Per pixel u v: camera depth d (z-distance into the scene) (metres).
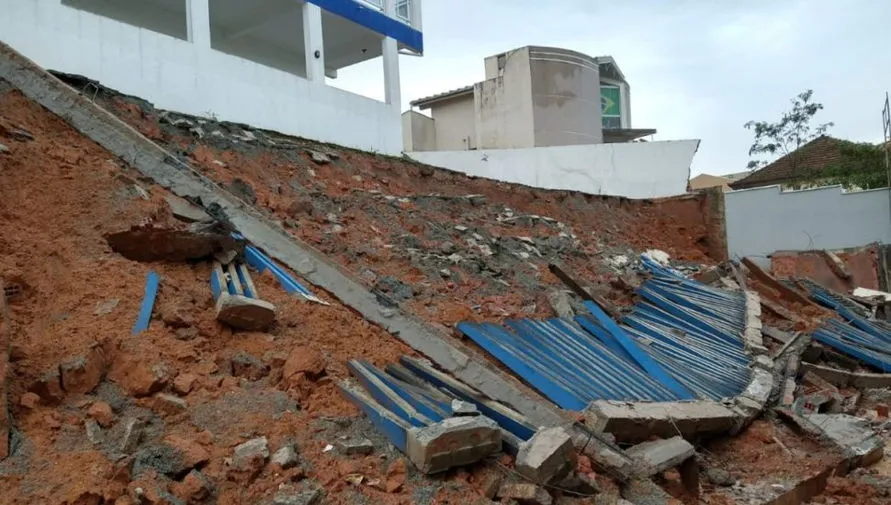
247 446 3.96
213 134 10.29
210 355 4.88
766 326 12.11
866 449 7.34
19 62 7.51
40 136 6.89
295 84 12.93
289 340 5.44
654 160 20.25
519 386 6.27
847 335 12.66
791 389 9.15
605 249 15.23
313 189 10.91
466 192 15.32
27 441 3.60
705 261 18.44
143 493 3.38
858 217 18.55
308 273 6.79
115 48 9.79
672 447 5.80
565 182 19.06
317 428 4.39
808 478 6.36
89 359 4.21
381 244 9.70
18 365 4.05
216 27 16.50
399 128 15.82
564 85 24.27
